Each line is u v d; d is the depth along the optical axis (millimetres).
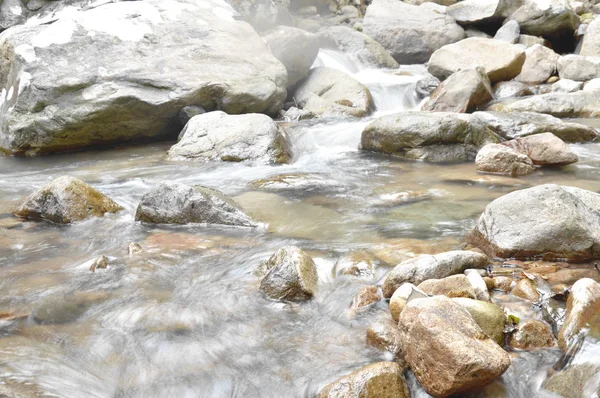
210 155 7785
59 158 8516
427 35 15438
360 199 5746
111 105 8719
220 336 3170
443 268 3506
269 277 3635
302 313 3398
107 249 4527
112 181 6859
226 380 2787
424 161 7492
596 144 7953
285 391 2695
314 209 5426
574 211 3934
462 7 16047
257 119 7934
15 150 8789
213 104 9492
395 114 8016
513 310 3211
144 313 3432
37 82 8703
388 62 14539
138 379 2797
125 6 9961
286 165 7504
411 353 2688
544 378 2662
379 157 7840
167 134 9672
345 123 9727
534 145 6938
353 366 2816
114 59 9125
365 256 4055
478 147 7582
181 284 3830
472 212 5148
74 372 2826
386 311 3320
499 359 2502
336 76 11539
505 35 14359
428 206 5398
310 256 4105
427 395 2586
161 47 9531
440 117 7582
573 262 3873
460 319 2707
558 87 11219
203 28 10086
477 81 9984
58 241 4746
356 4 19719
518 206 4098
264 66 9984
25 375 2764
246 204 5598
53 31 9188
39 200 5371
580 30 14578
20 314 3426
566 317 2992
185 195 5113
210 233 4840
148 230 4980
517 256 3943
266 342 3096
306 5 18578
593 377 2592
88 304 3559
